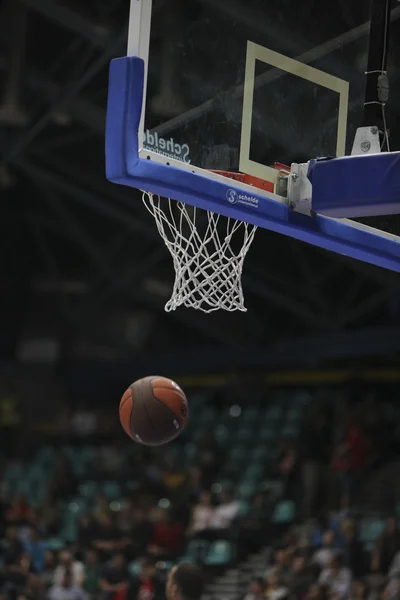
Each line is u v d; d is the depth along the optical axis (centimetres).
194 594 493
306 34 616
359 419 1845
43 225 2003
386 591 1248
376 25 639
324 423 1909
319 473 1747
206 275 602
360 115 637
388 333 1798
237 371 2178
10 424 2309
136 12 520
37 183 1773
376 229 646
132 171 501
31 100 1562
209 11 562
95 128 1487
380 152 605
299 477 1784
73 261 2158
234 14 571
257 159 578
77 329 2348
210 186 541
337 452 1762
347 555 1388
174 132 530
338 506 1709
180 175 526
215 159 550
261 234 1307
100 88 1477
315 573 1311
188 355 2155
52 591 1388
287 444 1855
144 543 1513
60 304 2303
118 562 1333
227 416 2177
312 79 614
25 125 1524
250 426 2119
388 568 1382
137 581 1318
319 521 1641
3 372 2319
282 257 1777
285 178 593
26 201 1939
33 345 2325
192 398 2283
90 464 2083
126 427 570
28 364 2323
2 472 2095
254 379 2178
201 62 552
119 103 503
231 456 1961
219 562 1537
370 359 2023
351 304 1958
